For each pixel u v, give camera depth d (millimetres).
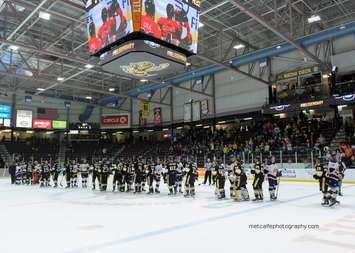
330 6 20422
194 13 12953
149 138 40156
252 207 10766
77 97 40156
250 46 24703
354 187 16531
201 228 7598
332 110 25766
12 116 36594
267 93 27656
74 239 6652
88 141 41844
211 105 31891
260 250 5738
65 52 24516
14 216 9562
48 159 36062
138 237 6770
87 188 19656
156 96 37312
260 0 19031
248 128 29047
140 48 11594
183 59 12961
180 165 15305
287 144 23172
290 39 18750
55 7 20031
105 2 12258
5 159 35438
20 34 23438
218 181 13133
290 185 18391
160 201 12672
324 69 23500
